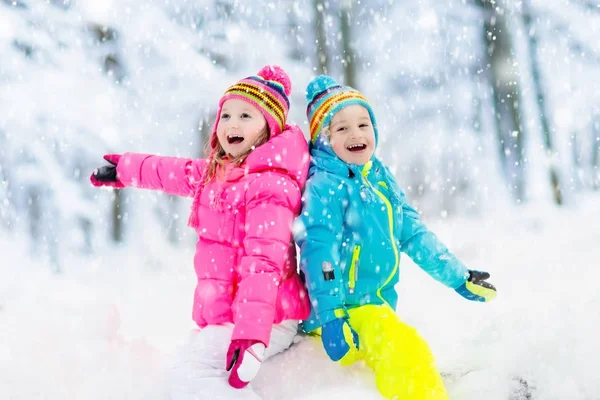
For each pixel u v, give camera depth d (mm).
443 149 10289
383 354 2137
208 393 2008
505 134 10266
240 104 2512
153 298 4172
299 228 2346
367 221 2463
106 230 8141
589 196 9461
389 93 9945
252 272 2154
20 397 2150
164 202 8453
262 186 2297
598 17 9883
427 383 2027
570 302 2613
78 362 2379
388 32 9672
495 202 9844
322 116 2605
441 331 2756
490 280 3643
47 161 7750
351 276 2441
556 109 9945
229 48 8469
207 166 2502
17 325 2650
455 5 10039
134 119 7914
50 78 7594
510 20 10070
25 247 7648
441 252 2699
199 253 2402
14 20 7527
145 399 2160
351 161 2543
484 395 2123
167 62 7973
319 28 9398
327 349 2172
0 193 7734
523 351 2285
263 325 2066
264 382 2209
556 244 4496
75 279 5180
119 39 7902
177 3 8359
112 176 2865
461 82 10195
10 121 7578
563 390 2068
